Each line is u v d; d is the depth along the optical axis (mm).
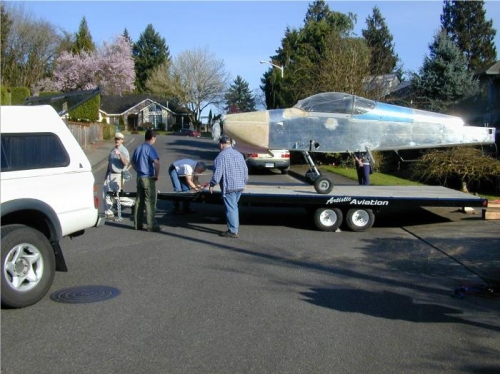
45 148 6641
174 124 86500
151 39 100500
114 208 12992
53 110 6922
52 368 4555
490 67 28422
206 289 6965
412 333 5539
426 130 12875
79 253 8945
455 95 27766
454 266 8391
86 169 7133
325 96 12844
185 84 82625
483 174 17875
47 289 6359
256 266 8242
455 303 6574
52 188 6590
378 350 5074
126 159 12141
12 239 5930
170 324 5648
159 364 4664
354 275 7820
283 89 32938
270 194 11195
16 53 52344
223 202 11461
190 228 11352
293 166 27453
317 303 6477
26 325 5559
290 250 9430
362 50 29844
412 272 8023
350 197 11148
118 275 7582
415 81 28656
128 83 70125
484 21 53500
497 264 8438
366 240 10438
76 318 5789
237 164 10328
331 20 40344
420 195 11727
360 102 12742
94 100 43875
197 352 4938
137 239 10141
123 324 5625
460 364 4793
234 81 88562
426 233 11062
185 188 12883
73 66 64562
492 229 11336
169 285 7117
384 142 12828
